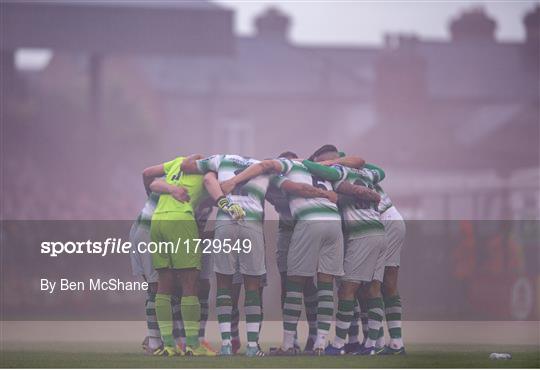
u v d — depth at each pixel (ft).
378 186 89.92
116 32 245.24
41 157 249.55
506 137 261.03
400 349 88.02
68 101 255.91
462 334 127.65
